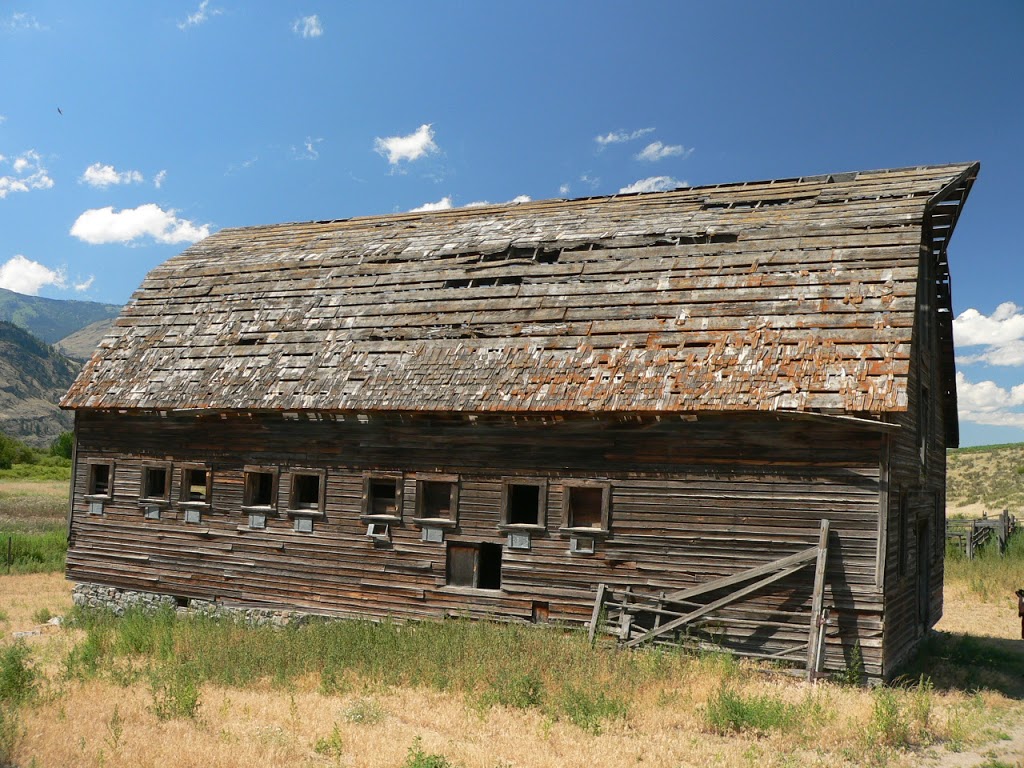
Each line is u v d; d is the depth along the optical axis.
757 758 9.76
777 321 15.20
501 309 17.86
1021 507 49.06
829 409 13.49
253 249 23.80
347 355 18.28
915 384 16.47
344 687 12.84
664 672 12.98
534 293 17.94
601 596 14.99
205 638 15.50
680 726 11.16
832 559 13.75
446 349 17.47
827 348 14.38
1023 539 31.14
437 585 16.64
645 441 15.23
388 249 21.23
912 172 18.19
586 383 15.48
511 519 16.47
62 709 10.88
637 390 14.98
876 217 16.42
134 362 20.64
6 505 46.66
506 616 15.97
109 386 20.28
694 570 14.66
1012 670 15.76
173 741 9.74
